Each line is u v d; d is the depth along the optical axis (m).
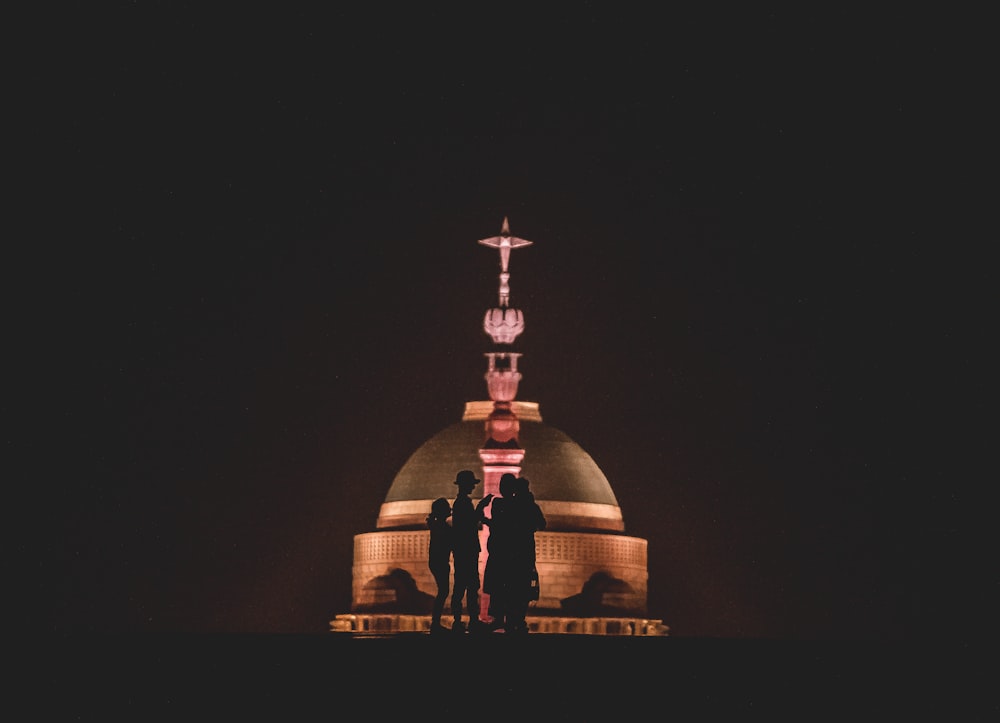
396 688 26.67
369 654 27.00
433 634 30.95
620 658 27.05
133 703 26.72
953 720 26.27
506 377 47.47
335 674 26.84
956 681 26.67
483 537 46.19
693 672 26.88
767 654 27.14
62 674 26.98
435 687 26.67
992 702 26.44
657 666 26.95
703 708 26.48
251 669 26.92
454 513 31.81
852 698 26.58
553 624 51.62
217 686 26.80
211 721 26.36
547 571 52.78
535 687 26.67
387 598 53.06
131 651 27.17
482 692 26.62
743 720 26.33
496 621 31.06
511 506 31.20
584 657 27.02
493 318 48.25
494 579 30.94
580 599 52.75
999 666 26.83
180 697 26.77
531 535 31.12
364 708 26.52
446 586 31.77
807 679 26.78
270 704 26.61
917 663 26.84
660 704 26.53
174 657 27.08
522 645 27.59
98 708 26.66
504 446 46.62
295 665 26.94
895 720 26.28
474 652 27.00
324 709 26.52
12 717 26.48
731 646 27.86
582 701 26.53
